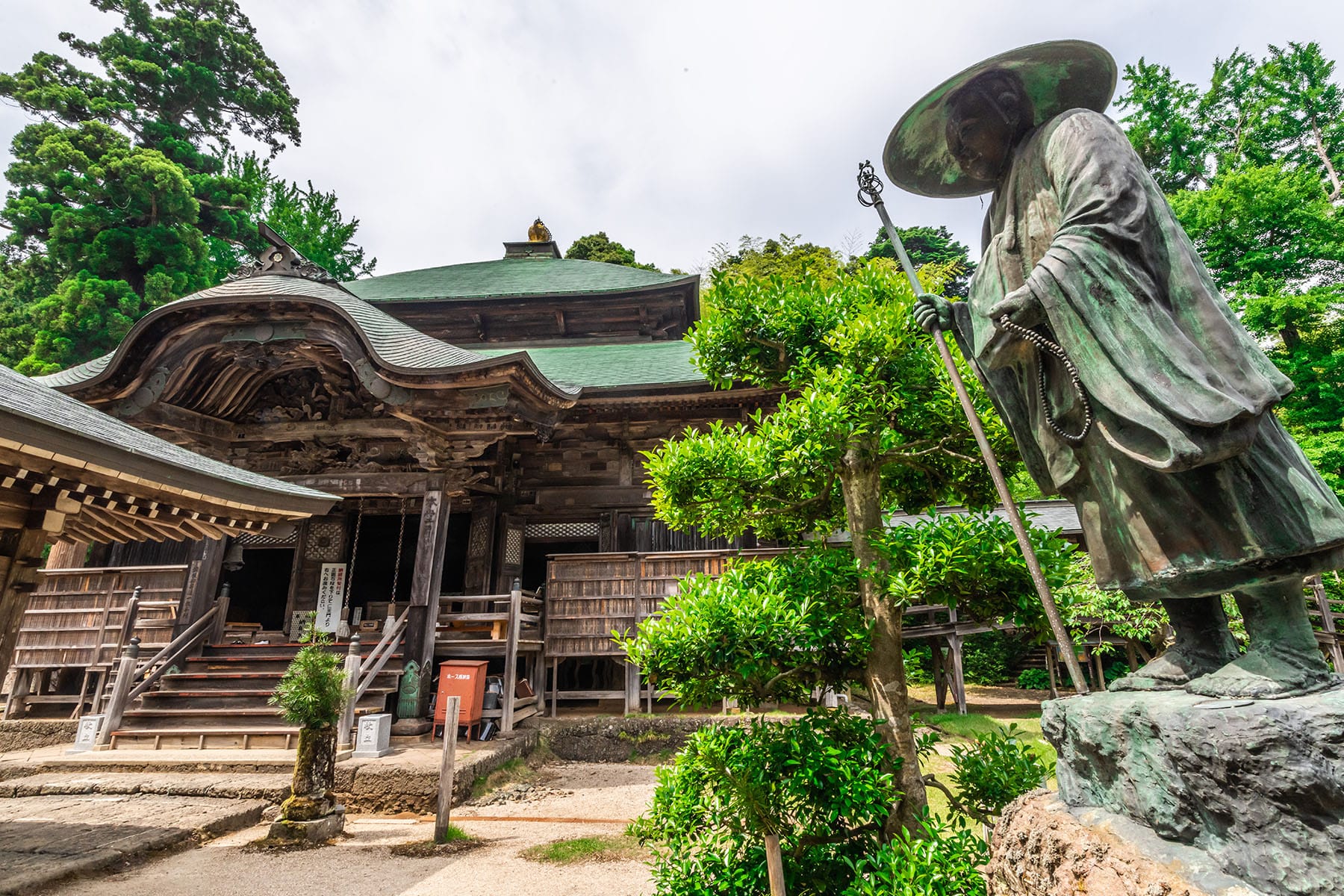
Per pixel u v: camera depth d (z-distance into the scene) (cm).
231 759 862
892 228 348
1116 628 1198
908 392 406
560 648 1141
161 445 646
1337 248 1831
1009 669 1941
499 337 2116
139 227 2494
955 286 3384
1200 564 199
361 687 951
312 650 738
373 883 550
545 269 2388
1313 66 2292
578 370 1538
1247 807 167
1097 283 215
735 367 501
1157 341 204
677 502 453
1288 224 1877
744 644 368
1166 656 235
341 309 1066
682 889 358
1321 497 188
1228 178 1909
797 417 407
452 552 2112
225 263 3131
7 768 859
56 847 604
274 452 1219
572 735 1074
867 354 406
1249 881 166
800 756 352
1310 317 1756
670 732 1067
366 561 2183
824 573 418
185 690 1035
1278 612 200
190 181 2584
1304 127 2383
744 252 2953
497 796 837
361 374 1063
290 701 705
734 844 373
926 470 460
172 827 664
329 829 680
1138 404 200
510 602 1067
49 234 2428
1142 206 223
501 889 536
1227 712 173
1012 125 287
